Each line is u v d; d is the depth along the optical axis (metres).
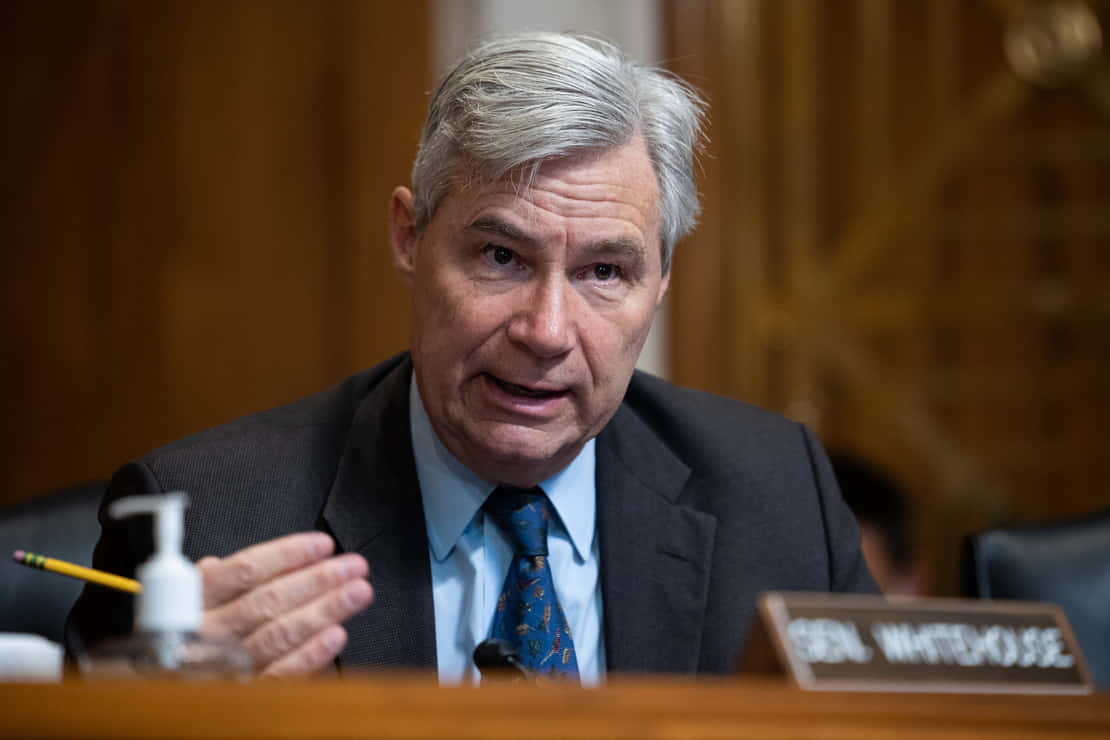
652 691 2.37
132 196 12.20
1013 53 13.41
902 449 13.33
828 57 13.23
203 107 12.26
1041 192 13.47
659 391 5.63
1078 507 13.45
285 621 3.28
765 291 13.10
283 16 12.30
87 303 12.20
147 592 2.78
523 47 4.45
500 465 4.68
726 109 12.85
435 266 4.57
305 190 12.32
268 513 4.73
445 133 4.49
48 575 5.17
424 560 4.79
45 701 2.28
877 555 7.59
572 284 4.54
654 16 12.56
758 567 5.16
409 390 5.16
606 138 4.42
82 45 12.20
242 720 2.26
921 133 13.34
